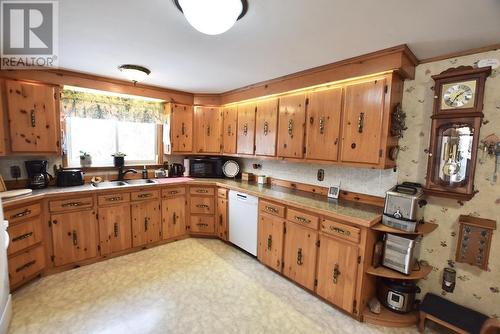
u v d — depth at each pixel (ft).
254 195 9.43
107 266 8.89
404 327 6.34
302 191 9.70
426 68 6.68
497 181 5.78
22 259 7.27
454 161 6.21
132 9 4.53
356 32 5.29
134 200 9.97
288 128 9.04
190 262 9.37
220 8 3.92
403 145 7.16
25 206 7.32
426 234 6.48
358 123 7.03
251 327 6.14
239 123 11.22
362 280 6.34
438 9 4.33
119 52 6.70
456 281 6.45
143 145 12.23
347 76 6.98
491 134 5.81
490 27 4.92
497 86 5.70
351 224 6.50
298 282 7.84
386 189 7.56
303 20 4.83
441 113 6.31
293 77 8.49
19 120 7.91
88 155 10.40
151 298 7.13
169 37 5.73
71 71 8.63
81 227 8.74
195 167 12.56
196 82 9.96
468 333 5.51
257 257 9.41
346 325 6.33
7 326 5.70
